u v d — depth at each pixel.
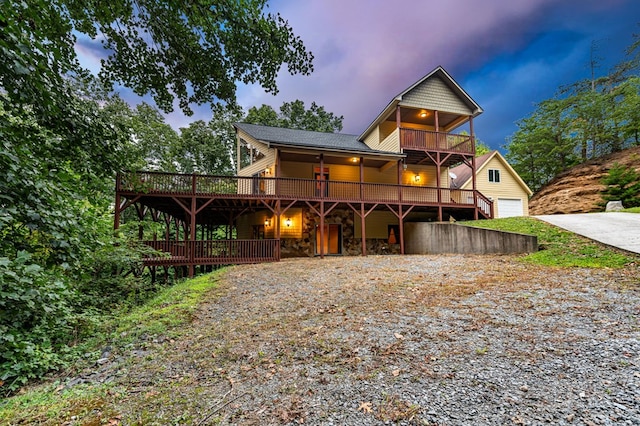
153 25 5.08
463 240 11.56
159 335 4.52
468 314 4.35
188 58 5.50
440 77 16.81
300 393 2.65
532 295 5.01
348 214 16.27
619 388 2.36
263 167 16.33
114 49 5.30
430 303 5.02
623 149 22.34
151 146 20.41
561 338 3.33
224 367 3.33
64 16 4.17
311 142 15.88
